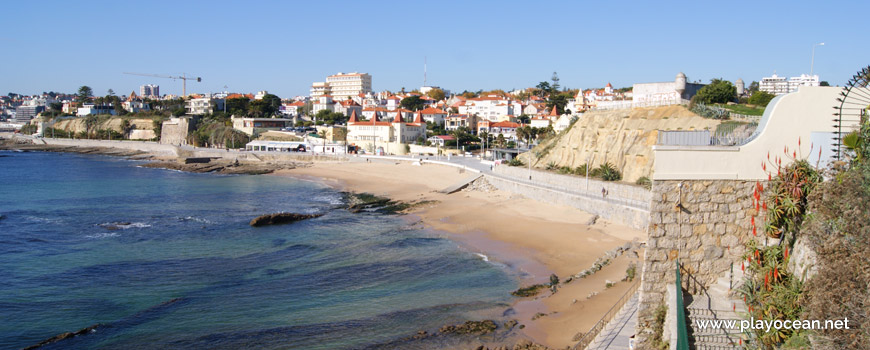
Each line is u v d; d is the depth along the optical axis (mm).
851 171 17891
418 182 108188
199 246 55812
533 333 31750
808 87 19203
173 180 120312
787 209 18750
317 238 59156
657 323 18969
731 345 17562
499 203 77875
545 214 67812
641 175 71938
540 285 40906
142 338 33312
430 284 42156
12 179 118125
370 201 87750
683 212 19203
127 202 86938
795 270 18547
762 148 19234
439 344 31078
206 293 40969
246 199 91562
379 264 48000
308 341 32188
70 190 101125
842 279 16531
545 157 99188
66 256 52000
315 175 130125
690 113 74938
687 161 19125
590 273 41969
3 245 56375
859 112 19109
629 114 83562
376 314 36031
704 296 19188
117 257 51594
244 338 32875
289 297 39750
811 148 19172
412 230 62969
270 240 58406
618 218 59938
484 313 35625
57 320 36281
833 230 17359
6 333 34312
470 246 54281
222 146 197500
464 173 106875
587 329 30797
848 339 16094
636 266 40750
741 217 19281
